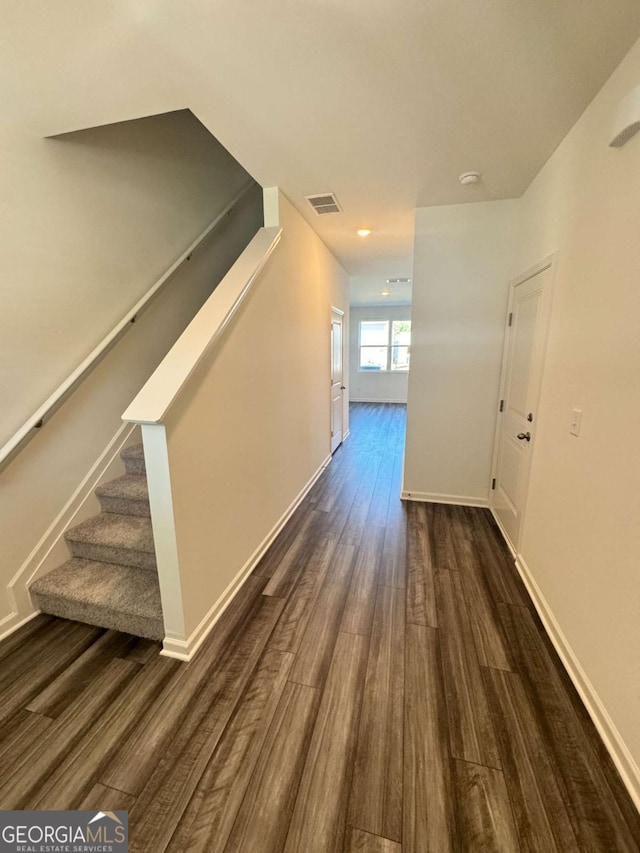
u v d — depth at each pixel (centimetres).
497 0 117
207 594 190
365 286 686
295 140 199
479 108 171
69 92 159
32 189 183
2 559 185
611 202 146
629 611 125
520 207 272
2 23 123
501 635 186
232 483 215
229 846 108
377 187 258
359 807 117
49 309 196
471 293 306
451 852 106
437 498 349
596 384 152
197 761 130
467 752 132
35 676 163
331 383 465
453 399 328
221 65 143
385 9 120
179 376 161
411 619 197
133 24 124
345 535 288
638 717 119
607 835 110
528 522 230
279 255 267
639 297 126
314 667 168
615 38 130
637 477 124
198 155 299
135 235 245
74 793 121
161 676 163
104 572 207
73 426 216
